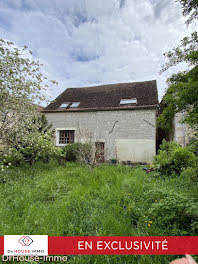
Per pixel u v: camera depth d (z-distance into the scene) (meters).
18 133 5.21
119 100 9.58
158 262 1.50
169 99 2.31
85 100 10.64
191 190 2.89
